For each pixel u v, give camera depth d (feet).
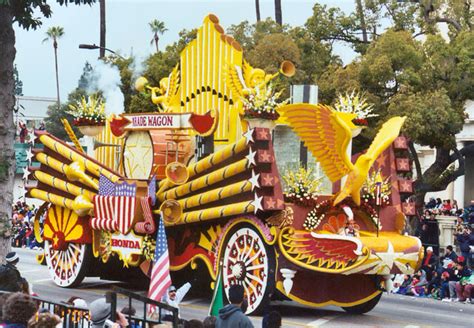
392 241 68.28
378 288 71.77
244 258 69.92
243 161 67.41
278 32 123.95
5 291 41.37
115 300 37.91
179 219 73.15
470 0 118.11
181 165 72.54
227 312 43.11
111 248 78.74
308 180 68.80
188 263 75.05
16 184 154.40
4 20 66.13
